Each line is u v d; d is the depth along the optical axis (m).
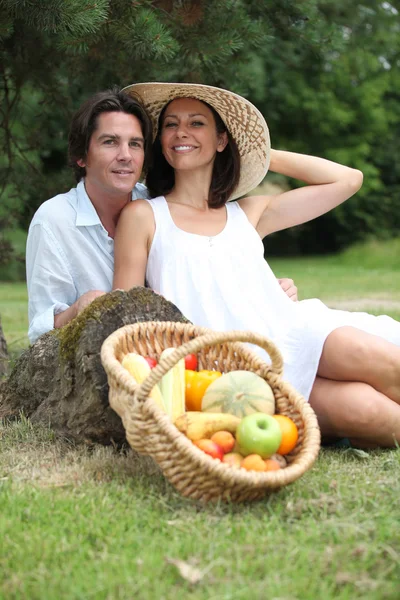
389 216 26.09
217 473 2.73
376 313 8.71
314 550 2.51
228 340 2.97
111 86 6.01
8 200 7.54
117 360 3.23
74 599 2.22
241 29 5.55
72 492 3.01
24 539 2.57
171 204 4.04
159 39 4.82
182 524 2.72
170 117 4.04
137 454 3.47
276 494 2.98
